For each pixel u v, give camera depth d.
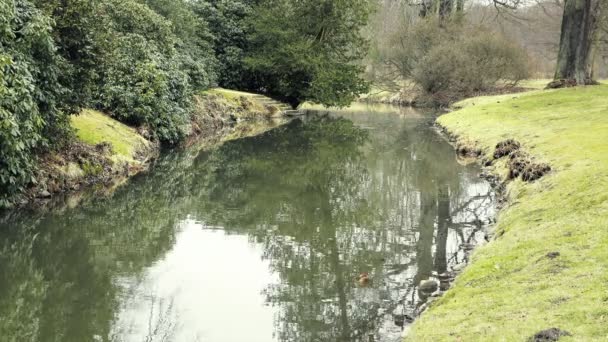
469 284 7.50
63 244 10.78
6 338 6.93
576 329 5.08
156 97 22.12
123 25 23.80
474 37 49.69
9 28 11.33
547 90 33.47
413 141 27.52
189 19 33.34
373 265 9.77
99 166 15.95
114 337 7.03
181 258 10.17
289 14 40.62
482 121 26.06
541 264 7.14
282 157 22.94
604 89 30.47
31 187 13.05
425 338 6.18
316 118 41.00
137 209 13.67
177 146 24.36
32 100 12.01
